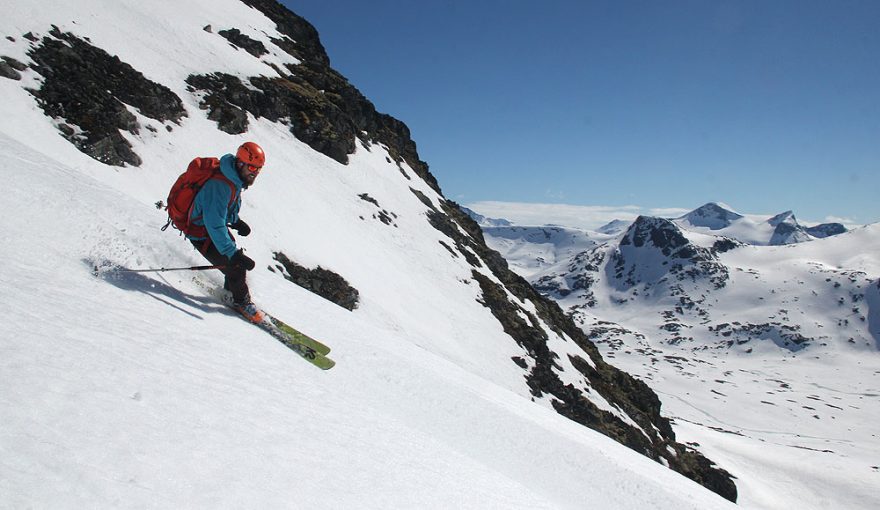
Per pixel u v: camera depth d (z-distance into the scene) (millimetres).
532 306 65562
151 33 40000
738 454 135875
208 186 6379
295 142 46844
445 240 55469
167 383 3742
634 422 58906
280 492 3090
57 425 2584
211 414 3627
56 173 8320
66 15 31828
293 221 34594
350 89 64812
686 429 149125
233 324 6473
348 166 51875
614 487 10195
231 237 6656
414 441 5785
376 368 9242
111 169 24016
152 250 7164
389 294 37438
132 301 5309
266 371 5371
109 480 2395
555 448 10359
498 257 73625
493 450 9133
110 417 2910
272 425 4023
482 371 37469
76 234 6258
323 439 4305
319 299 11961
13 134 20406
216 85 40375
